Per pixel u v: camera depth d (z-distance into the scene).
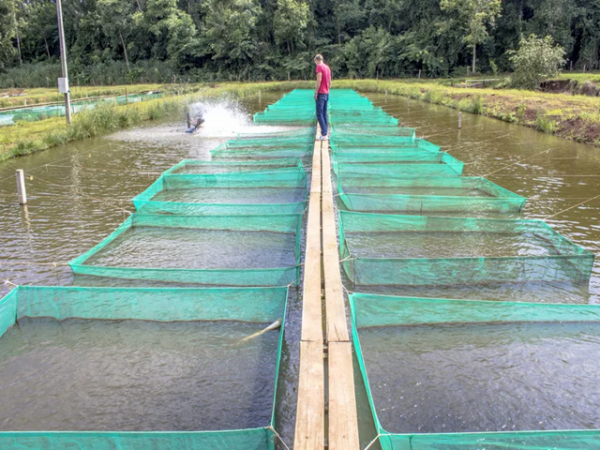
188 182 7.48
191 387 3.14
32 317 3.91
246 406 2.97
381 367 3.31
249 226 5.68
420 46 35.41
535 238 5.45
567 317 3.72
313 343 3.08
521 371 3.27
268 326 3.80
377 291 4.33
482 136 12.04
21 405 3.00
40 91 32.00
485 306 3.69
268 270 4.28
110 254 5.12
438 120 15.13
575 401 3.00
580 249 4.68
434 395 3.04
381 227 5.63
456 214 6.34
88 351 3.54
